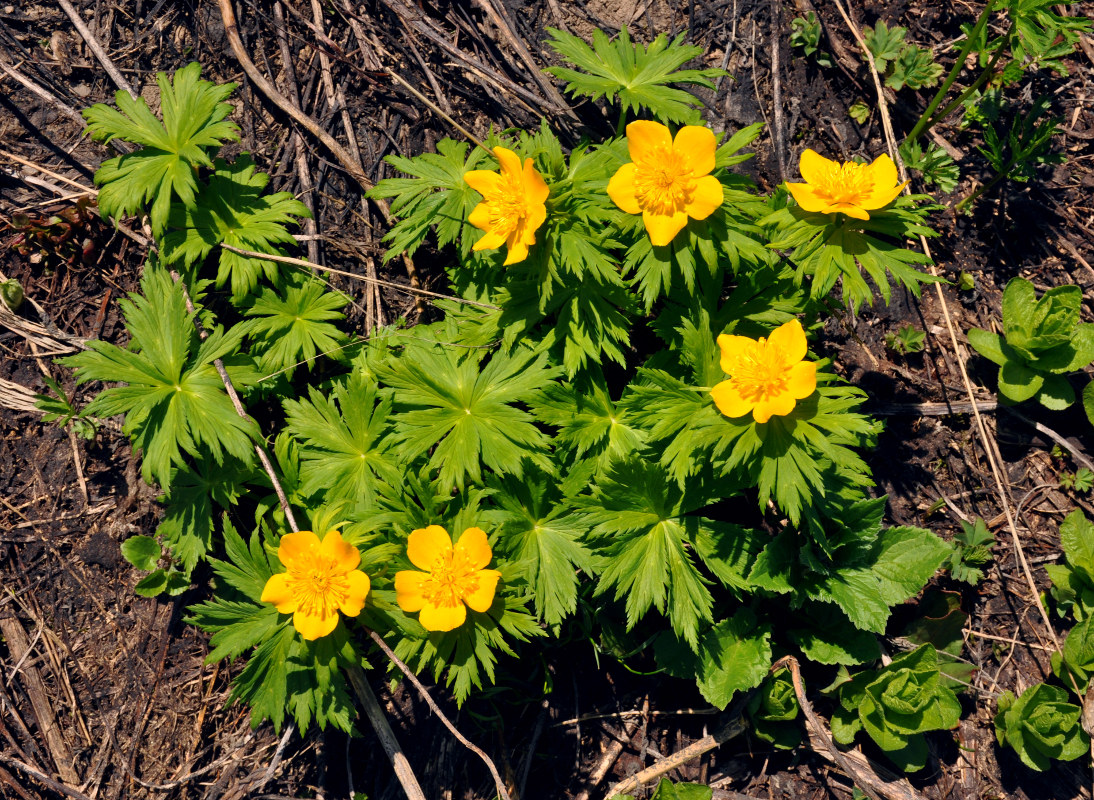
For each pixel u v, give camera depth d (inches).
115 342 43.7
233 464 42.3
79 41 44.0
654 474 41.0
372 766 43.5
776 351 39.7
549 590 41.3
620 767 43.8
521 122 44.6
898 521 44.4
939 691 43.1
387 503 41.1
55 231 43.5
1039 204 45.2
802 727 43.8
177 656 43.4
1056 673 43.9
